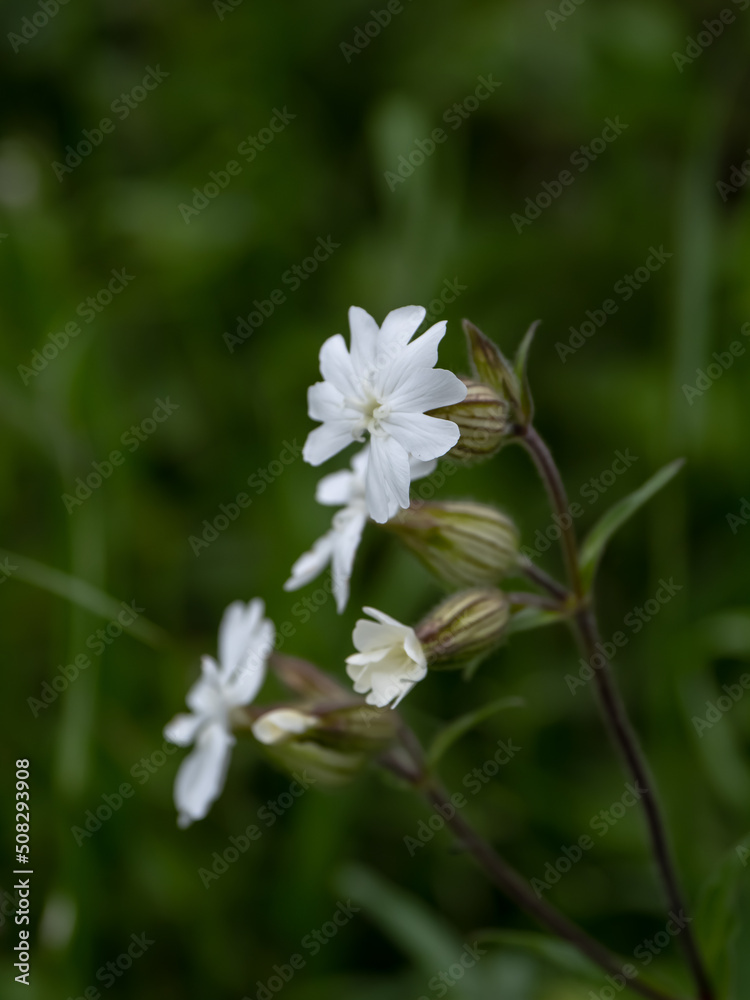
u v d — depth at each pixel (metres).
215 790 0.37
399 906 0.42
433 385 0.34
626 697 0.46
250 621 0.38
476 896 0.44
